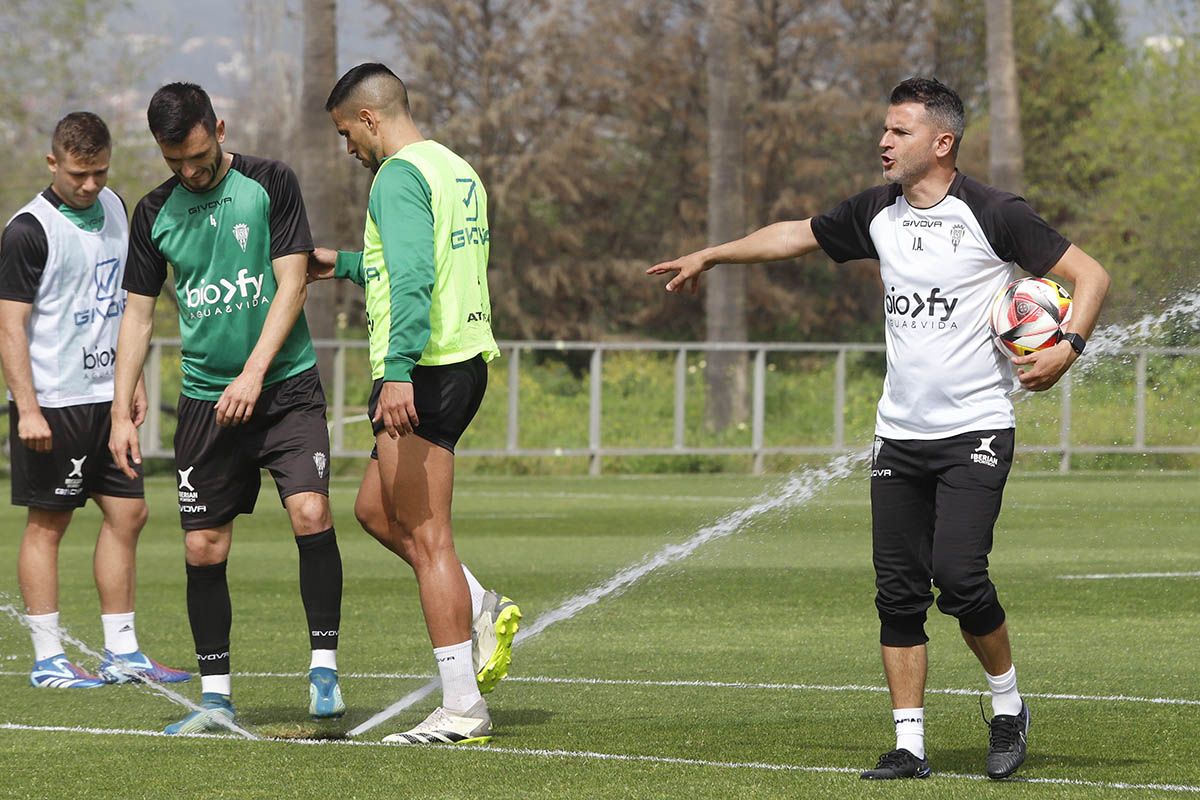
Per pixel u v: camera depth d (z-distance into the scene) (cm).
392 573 3619
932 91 1541
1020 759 1528
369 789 1461
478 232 1798
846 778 1508
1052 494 6009
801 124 13900
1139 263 10281
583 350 8375
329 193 8412
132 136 9425
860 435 7688
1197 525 4788
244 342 1897
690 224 14650
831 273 14525
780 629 2681
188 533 1884
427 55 13700
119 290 2300
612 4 13938
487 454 7250
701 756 1625
